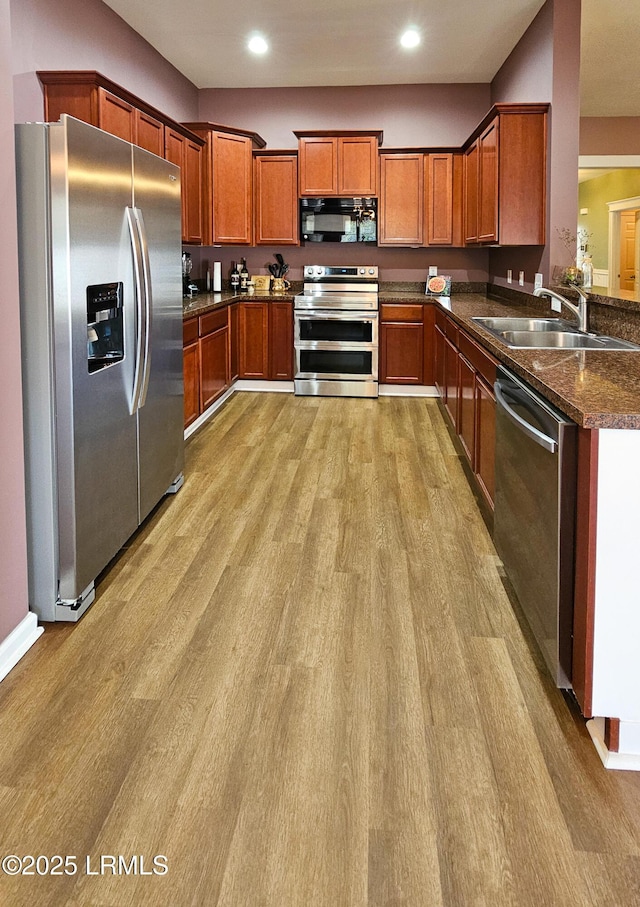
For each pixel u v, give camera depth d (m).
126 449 2.92
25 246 2.27
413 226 6.65
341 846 1.51
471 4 4.70
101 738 1.85
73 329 2.33
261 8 4.79
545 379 2.13
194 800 1.64
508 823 1.58
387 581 2.80
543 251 4.77
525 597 2.34
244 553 3.05
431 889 1.40
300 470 4.26
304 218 6.67
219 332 5.80
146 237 3.05
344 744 1.84
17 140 2.23
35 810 1.60
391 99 6.82
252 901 1.38
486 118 5.04
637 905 1.37
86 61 4.45
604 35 4.90
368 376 6.52
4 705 2.00
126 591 2.70
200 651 2.29
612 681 1.76
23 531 2.32
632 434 1.66
